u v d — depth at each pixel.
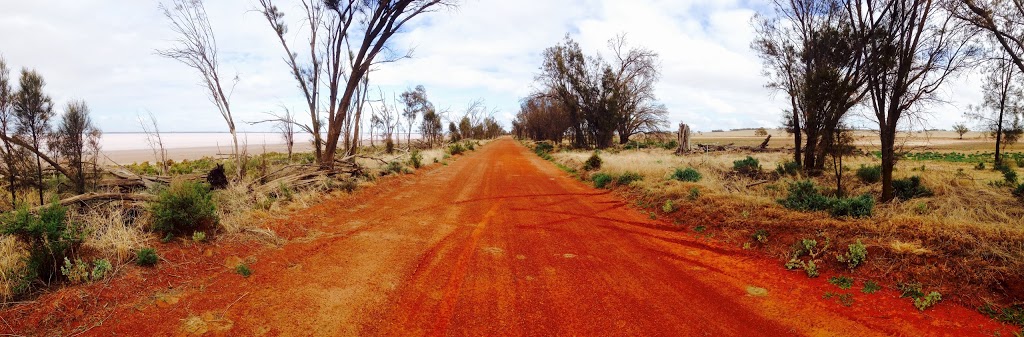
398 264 5.57
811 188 8.61
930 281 4.29
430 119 44.94
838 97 8.52
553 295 4.56
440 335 3.65
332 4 13.46
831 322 3.83
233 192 8.31
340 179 11.88
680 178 11.34
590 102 33.66
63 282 4.12
